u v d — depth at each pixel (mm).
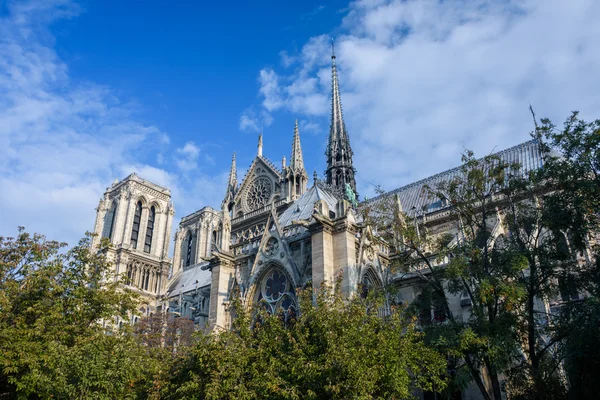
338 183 97125
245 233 87375
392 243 40906
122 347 33094
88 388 30047
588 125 32781
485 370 37188
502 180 35719
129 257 105000
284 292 43344
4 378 33438
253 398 29141
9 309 34531
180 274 114688
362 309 31578
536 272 33188
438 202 65750
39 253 37906
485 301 30578
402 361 27953
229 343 32656
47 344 31906
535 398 31328
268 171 93375
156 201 122688
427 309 37281
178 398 30719
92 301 37844
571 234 33500
